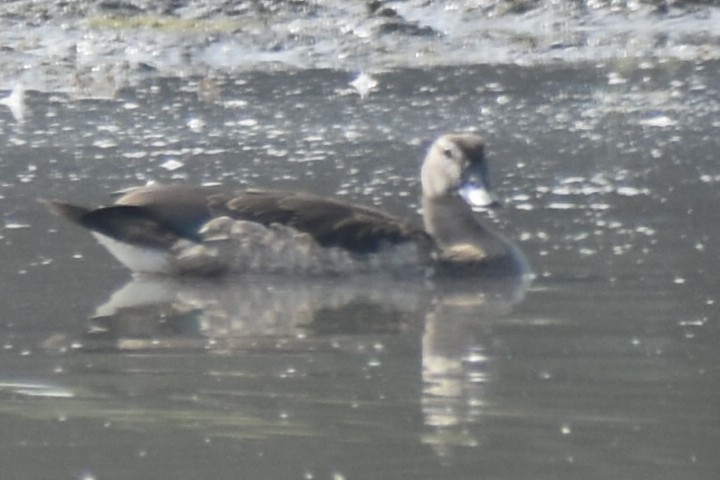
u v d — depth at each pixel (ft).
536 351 39.06
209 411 34.99
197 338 40.75
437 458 31.96
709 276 45.55
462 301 44.42
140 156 62.03
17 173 59.26
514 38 85.25
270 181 58.13
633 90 74.64
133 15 86.22
